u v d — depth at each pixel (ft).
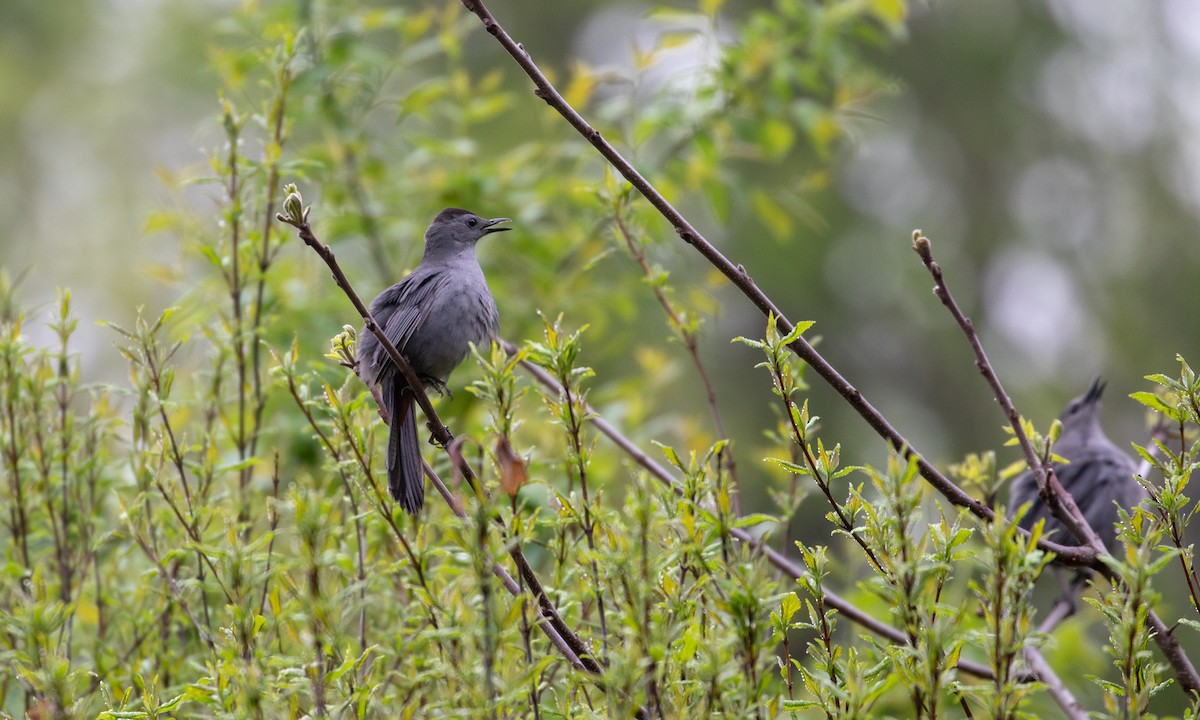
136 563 31.68
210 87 72.18
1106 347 79.25
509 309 43.24
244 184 31.91
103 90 74.84
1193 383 20.57
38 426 28.45
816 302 83.30
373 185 43.83
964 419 82.58
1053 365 81.05
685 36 42.57
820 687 19.07
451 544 26.12
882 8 43.06
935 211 87.86
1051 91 87.71
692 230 23.75
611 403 41.39
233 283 31.35
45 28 74.79
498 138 70.54
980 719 22.36
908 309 84.99
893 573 18.39
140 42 73.97
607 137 42.29
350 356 23.61
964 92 87.97
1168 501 20.21
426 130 61.57
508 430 20.53
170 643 28.55
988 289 85.35
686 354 73.31
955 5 88.38
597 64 81.51
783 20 43.86
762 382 80.94
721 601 18.38
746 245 79.92
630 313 43.50
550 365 21.48
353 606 23.71
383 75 43.19
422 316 33.04
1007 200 86.89
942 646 17.47
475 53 79.82
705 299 40.68
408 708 20.44
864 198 86.99
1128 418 77.46
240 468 27.73
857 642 28.43
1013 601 17.70
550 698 24.04
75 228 74.08
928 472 23.00
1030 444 24.18
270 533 22.74
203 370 33.01
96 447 30.25
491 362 21.18
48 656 20.29
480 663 19.26
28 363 30.04
